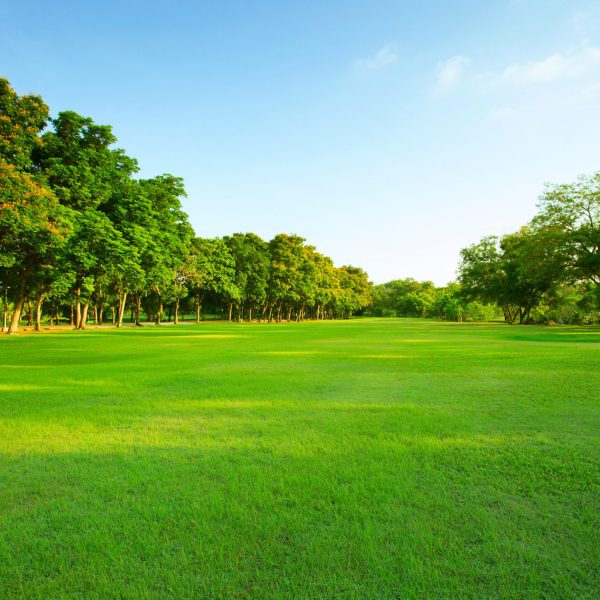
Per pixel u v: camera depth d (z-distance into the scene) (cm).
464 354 1538
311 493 355
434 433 527
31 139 2444
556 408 656
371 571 253
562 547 275
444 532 294
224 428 555
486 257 6103
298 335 3067
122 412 647
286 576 249
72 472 407
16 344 2145
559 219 3662
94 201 3284
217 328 4578
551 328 4275
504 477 388
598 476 389
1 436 523
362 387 852
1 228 2352
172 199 4553
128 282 4166
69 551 278
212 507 331
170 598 233
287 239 8400
